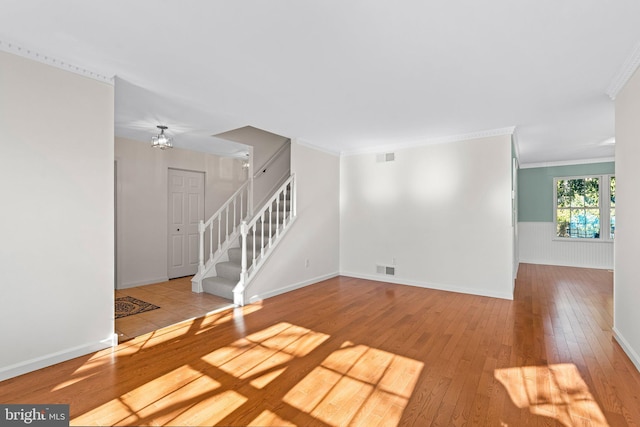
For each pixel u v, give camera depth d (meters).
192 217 6.05
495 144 4.50
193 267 6.09
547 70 2.63
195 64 2.54
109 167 2.72
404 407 1.92
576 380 2.22
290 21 1.95
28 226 2.29
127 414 1.82
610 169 6.80
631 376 2.27
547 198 7.47
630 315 2.58
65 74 2.47
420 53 2.35
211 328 3.24
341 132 4.70
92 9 1.82
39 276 2.34
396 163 5.44
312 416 1.83
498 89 3.04
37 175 2.33
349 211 6.02
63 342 2.46
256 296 4.29
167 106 3.53
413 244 5.23
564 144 5.52
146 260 5.26
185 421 1.77
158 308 3.91
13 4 1.77
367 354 2.64
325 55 2.38
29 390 2.05
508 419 1.80
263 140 5.84
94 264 2.63
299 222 5.12
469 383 2.19
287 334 3.09
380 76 2.75
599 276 6.04
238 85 2.95
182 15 1.89
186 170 5.93
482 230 4.60
